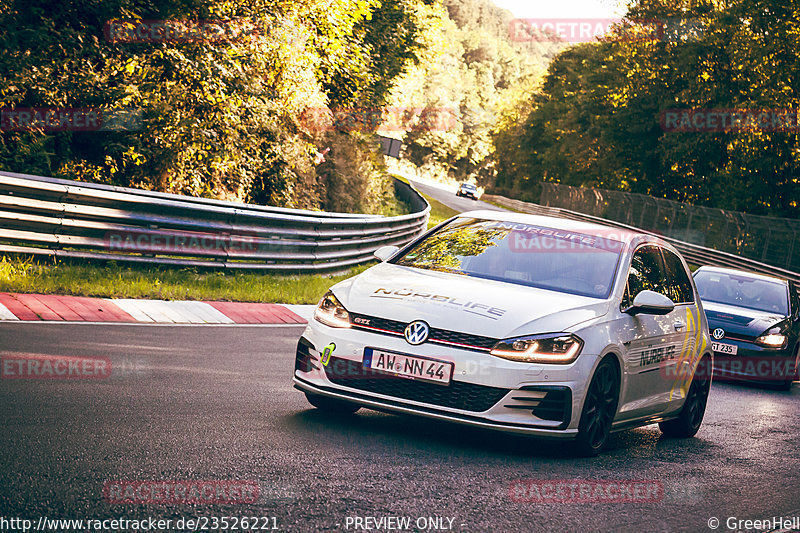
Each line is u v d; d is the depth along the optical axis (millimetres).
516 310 13109
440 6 104062
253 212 32312
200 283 29375
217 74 39312
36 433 10922
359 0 56688
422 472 11289
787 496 13023
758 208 106375
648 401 15469
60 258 26391
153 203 28469
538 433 12539
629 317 14469
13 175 24984
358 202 70938
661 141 120688
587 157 155875
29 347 17016
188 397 14312
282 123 50531
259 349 21047
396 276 14430
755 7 100562
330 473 10695
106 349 17906
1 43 34094
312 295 32938
